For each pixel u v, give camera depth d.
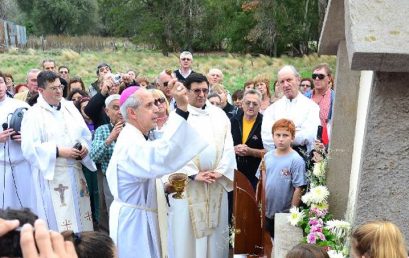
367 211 2.70
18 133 5.31
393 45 2.25
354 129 3.87
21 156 5.39
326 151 4.61
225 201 4.92
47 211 5.10
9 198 5.40
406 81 2.54
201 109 4.74
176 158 3.49
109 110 5.28
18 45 40.34
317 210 3.83
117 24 43.34
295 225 4.11
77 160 5.26
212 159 4.68
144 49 43.31
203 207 4.74
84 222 5.34
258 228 4.42
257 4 35.94
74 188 5.21
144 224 3.75
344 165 3.94
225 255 4.99
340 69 3.83
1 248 1.28
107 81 6.27
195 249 4.79
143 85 8.76
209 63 30.25
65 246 1.17
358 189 2.70
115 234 3.72
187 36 40.47
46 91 5.09
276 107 5.58
